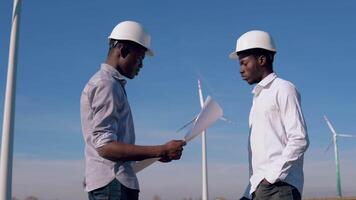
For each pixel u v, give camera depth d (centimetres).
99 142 444
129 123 476
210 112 511
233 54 619
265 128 571
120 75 474
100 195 451
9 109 1391
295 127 548
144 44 482
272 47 588
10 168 1359
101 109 452
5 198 1336
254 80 591
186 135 481
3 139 1377
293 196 549
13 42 1434
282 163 543
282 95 562
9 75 1413
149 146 454
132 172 465
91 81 466
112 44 485
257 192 566
